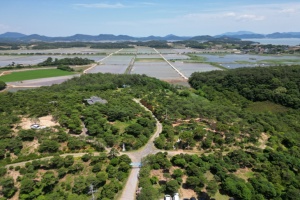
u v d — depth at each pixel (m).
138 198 57.34
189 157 74.06
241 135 90.88
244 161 74.06
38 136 83.00
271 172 70.75
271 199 62.06
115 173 66.94
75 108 108.38
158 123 105.12
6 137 82.62
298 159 78.38
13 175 67.00
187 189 63.72
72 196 58.41
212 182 62.16
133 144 83.81
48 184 62.09
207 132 91.12
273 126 105.31
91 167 70.81
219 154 77.50
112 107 110.19
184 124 99.12
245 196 59.69
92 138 84.44
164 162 70.75
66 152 78.75
